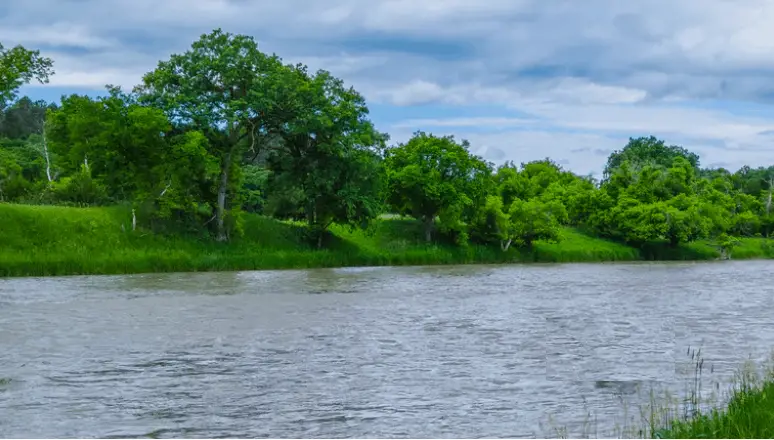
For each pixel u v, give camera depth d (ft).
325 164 252.42
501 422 52.80
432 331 94.12
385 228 285.02
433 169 275.39
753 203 393.91
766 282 183.21
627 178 358.43
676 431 43.14
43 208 212.02
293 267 230.48
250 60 236.63
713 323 103.30
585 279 191.11
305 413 55.11
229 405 57.26
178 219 234.17
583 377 67.41
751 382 59.82
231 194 245.65
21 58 200.54
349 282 173.37
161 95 235.20
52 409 56.08
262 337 88.53
